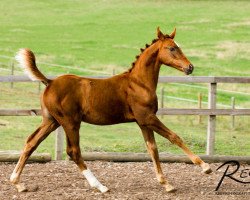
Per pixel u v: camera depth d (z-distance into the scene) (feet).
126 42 192.75
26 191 34.04
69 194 33.35
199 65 154.10
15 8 256.32
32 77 33.42
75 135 33.65
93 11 253.03
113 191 34.37
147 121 33.45
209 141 44.60
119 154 43.60
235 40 190.80
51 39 194.18
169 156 43.78
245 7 257.34
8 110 42.01
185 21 228.22
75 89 33.60
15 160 42.39
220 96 108.68
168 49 33.60
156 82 34.09
